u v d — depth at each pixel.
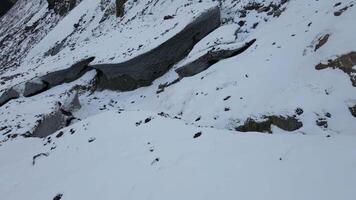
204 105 13.98
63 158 11.74
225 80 14.63
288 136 8.49
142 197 7.83
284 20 16.83
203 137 9.51
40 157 12.48
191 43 21.47
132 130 11.61
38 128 20.27
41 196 9.74
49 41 43.38
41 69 30.97
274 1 20.44
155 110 17.11
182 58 21.52
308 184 6.58
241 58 15.99
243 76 14.27
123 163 9.62
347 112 9.88
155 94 19.89
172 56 21.39
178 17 23.16
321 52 11.96
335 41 11.66
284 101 11.33
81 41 36.69
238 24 20.27
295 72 12.34
